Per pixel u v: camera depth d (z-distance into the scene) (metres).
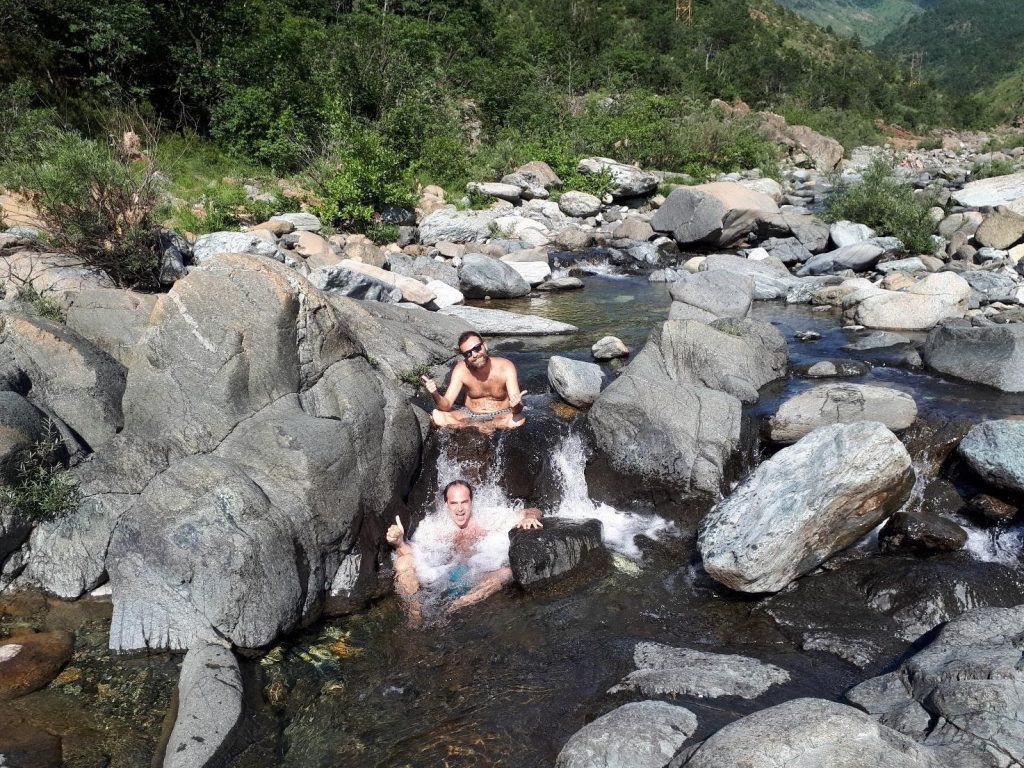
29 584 5.64
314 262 12.95
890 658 4.83
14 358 6.27
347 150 17.91
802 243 16.67
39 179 10.23
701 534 5.91
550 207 20.97
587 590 5.74
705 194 17.72
